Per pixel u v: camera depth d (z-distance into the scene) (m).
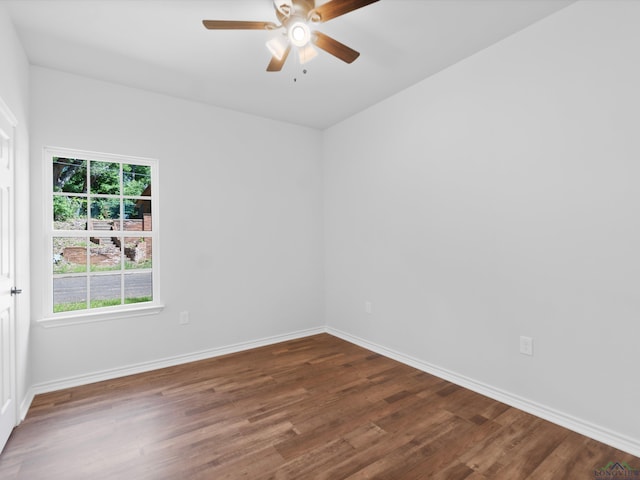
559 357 2.15
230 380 2.86
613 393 1.93
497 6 2.08
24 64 2.45
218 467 1.76
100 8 2.05
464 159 2.70
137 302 3.18
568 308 2.11
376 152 3.54
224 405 2.42
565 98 2.11
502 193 2.45
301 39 1.95
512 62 2.38
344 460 1.81
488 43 2.48
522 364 2.34
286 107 3.59
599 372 1.98
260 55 2.59
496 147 2.48
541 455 1.84
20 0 1.96
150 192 3.26
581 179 2.04
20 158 2.31
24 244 2.40
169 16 2.13
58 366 2.70
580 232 2.05
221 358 3.40
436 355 2.94
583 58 2.03
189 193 3.35
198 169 3.41
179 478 1.68
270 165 3.88
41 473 1.72
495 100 2.48
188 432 2.08
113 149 2.97
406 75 2.94
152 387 2.72
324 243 4.33
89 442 1.98
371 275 3.63
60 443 1.97
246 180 3.71
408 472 1.71
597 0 1.96
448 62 2.74
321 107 3.59
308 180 4.19
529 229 2.29
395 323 3.34
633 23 1.84
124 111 3.03
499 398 2.47
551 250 2.19
